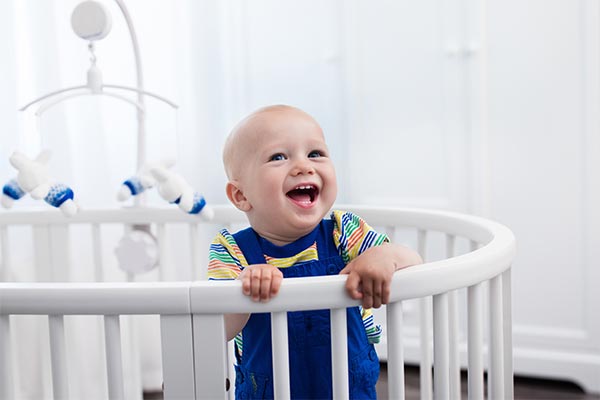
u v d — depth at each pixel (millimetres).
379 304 644
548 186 1676
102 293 631
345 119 1838
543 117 1664
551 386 1734
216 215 1267
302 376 849
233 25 1894
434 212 1070
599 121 1615
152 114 1793
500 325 770
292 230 869
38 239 1302
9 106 1528
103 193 1719
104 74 1743
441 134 1756
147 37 1784
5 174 1529
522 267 1718
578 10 1612
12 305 643
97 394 1669
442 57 1736
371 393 907
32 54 1594
